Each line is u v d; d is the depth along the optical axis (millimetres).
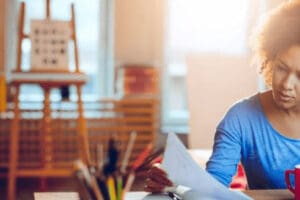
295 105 1184
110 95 4750
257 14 4422
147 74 4539
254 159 1286
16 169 3398
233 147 1274
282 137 1244
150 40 4680
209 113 3139
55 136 4184
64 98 3816
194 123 3115
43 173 3439
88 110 4402
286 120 1231
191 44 4758
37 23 3506
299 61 1107
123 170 785
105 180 758
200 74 3186
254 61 1341
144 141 4344
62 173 3482
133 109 4387
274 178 1270
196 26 4750
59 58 3492
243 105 1301
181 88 4828
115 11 4617
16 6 4617
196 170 1026
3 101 3928
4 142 4207
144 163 950
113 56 4645
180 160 1052
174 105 4855
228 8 4703
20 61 3443
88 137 4262
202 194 1031
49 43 3498
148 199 1086
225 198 1018
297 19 1143
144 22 4660
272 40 1181
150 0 4660
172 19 4762
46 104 3771
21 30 3488
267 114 1258
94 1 4809
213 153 1284
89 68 4832
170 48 4789
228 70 3201
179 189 1073
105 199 757
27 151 4203
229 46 4719
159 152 1079
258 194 1167
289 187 1109
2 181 4113
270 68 1240
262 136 1262
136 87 4508
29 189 3807
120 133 4332
